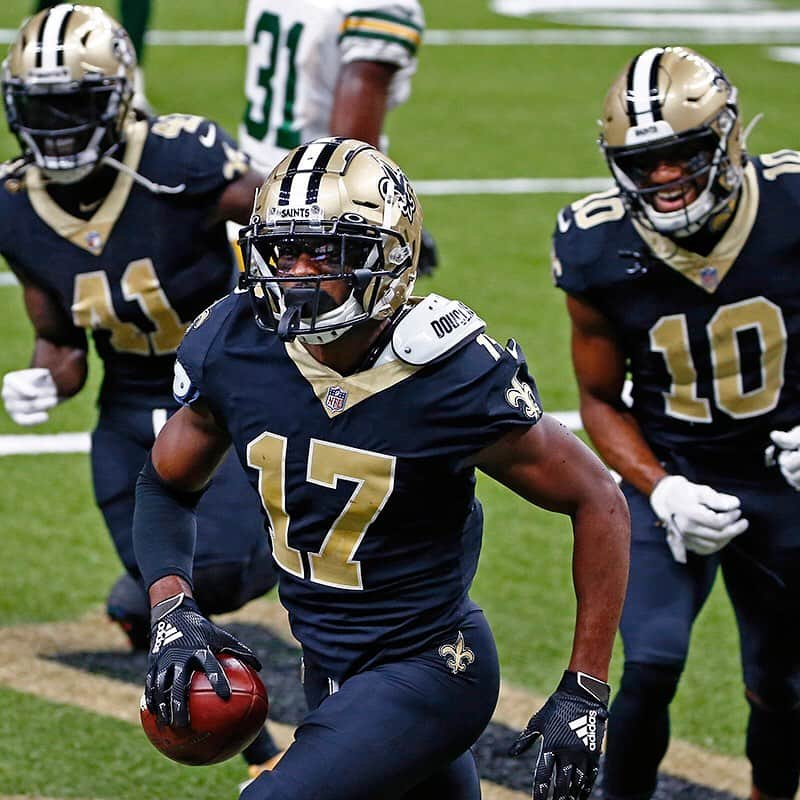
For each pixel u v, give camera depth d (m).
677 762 14.61
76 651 16.55
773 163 12.88
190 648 9.80
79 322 14.47
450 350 9.48
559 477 9.73
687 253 12.61
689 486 12.66
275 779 9.53
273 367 9.75
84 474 21.55
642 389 13.35
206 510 13.88
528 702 15.62
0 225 14.33
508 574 18.70
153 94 45.34
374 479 9.59
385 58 16.56
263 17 17.66
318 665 10.30
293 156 9.67
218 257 14.48
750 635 13.32
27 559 18.84
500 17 62.69
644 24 61.66
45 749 14.41
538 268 30.75
